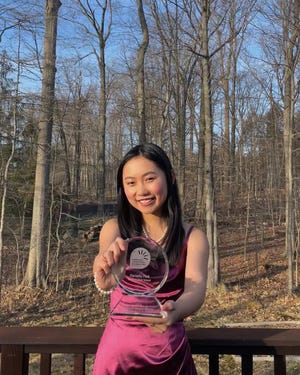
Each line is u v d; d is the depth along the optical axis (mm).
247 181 16125
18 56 10211
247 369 1942
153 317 1418
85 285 10258
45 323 8086
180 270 1573
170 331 1579
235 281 10773
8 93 8289
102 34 18594
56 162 11383
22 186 10250
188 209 13922
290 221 10188
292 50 10352
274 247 14367
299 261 12141
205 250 1591
